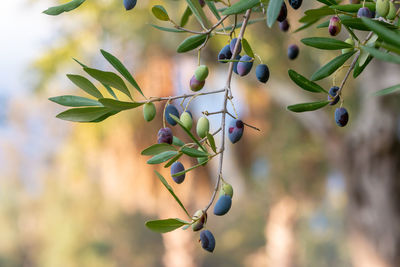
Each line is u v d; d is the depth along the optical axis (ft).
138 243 66.85
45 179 60.64
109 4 17.56
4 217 74.38
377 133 20.08
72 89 21.66
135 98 21.74
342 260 62.75
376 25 1.98
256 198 37.88
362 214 21.34
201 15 3.06
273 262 34.63
